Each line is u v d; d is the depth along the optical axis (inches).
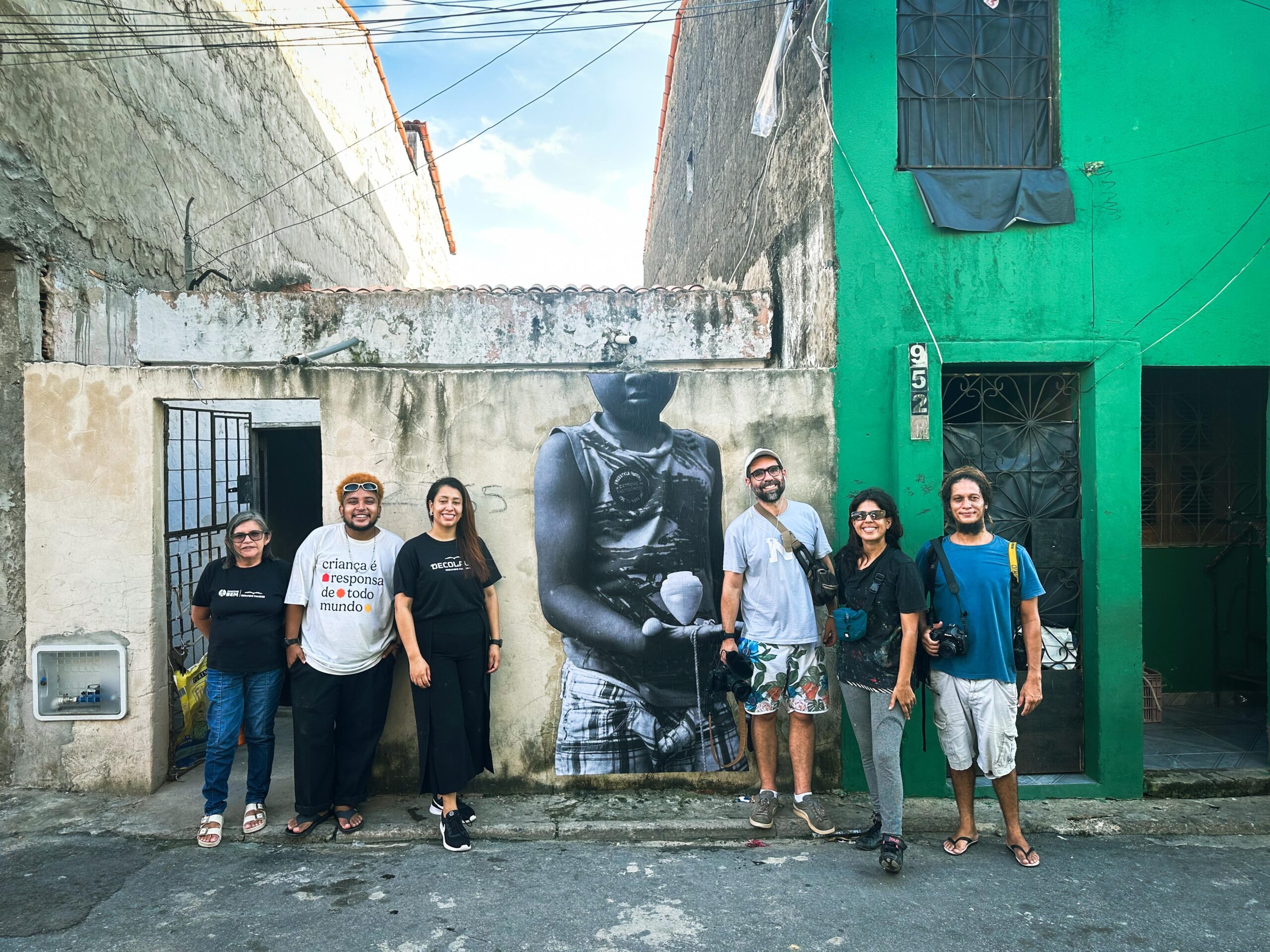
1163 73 184.9
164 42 253.8
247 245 320.5
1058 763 184.5
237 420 260.7
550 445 179.3
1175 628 246.5
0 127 177.9
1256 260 185.2
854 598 148.0
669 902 132.6
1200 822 166.6
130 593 173.6
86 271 210.4
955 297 182.7
